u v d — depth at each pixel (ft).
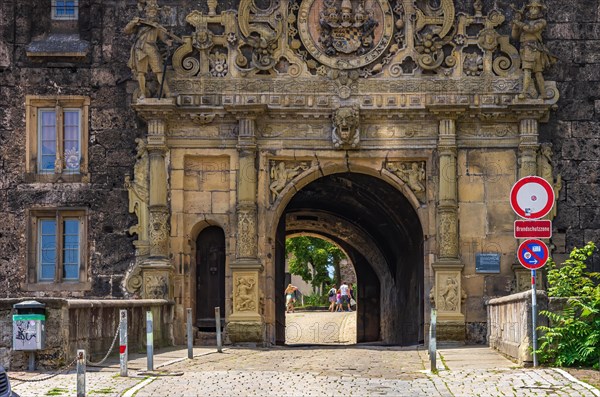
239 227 100.32
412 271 117.29
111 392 60.03
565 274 72.33
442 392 60.13
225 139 101.60
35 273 101.91
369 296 147.95
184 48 101.50
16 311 68.74
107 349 79.00
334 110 100.78
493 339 89.81
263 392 60.44
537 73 100.22
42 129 103.09
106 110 102.47
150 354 70.54
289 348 97.19
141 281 100.48
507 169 101.19
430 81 100.73
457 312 98.78
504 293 100.12
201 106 100.83
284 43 101.40
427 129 101.30
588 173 100.99
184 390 61.00
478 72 100.94
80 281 101.71
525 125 100.32
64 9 104.17
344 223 137.18
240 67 101.40
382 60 101.19
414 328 115.65
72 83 102.63
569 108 101.55
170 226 101.30
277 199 101.71
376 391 60.85
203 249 104.12
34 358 69.05
